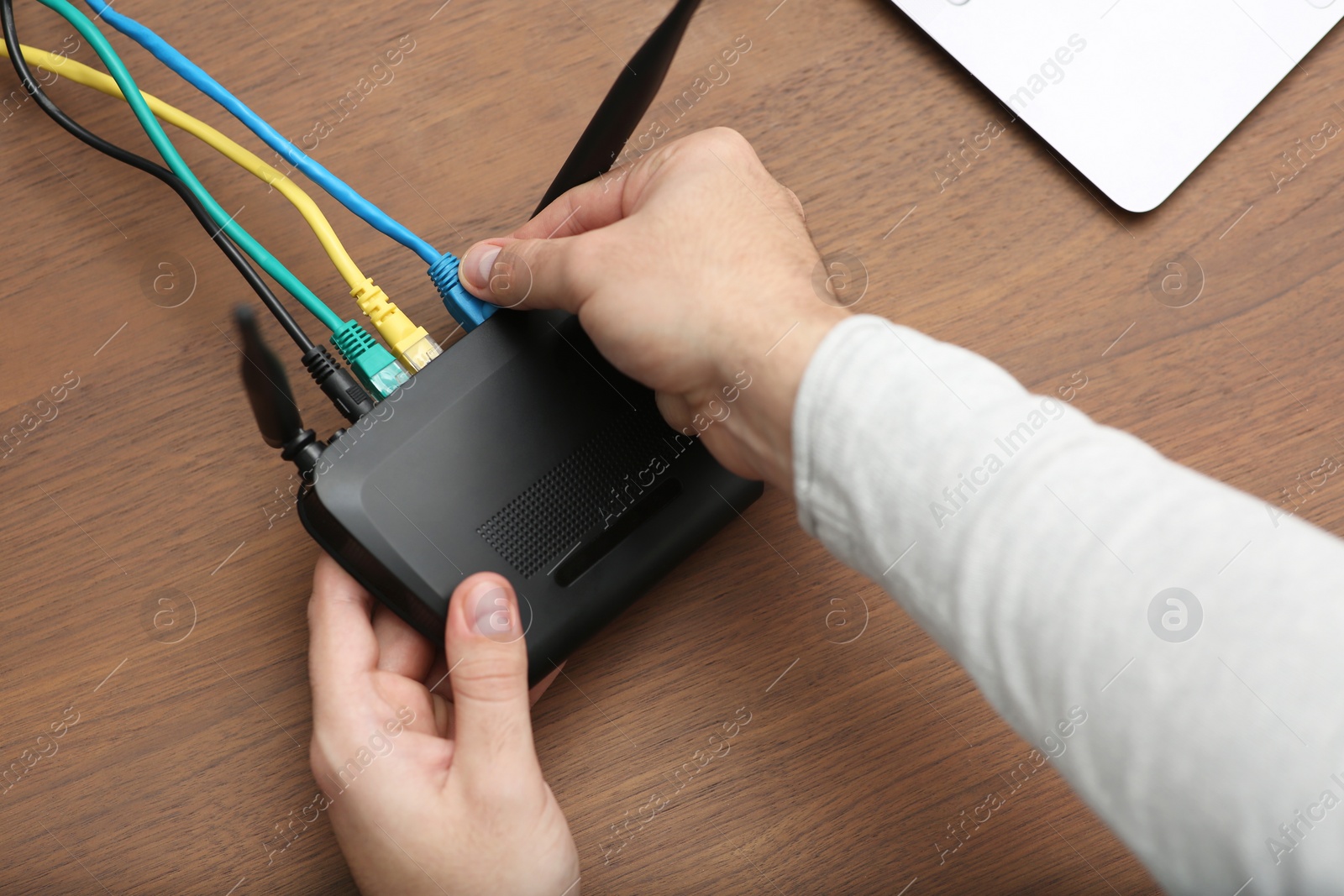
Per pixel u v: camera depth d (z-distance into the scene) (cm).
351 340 54
